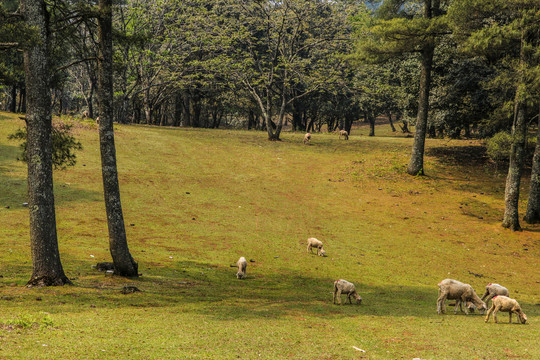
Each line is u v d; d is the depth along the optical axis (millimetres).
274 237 25359
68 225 22953
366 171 40812
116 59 18938
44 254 13188
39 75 13375
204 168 39312
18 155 34594
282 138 55500
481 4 27375
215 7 60875
